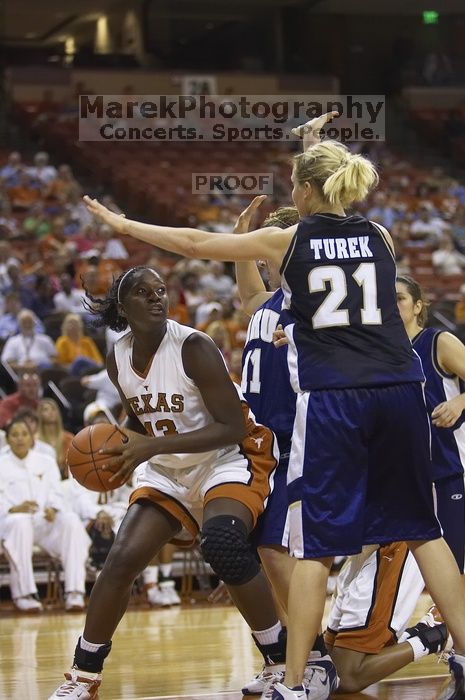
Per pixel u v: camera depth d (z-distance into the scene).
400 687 7.54
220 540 6.70
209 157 33.53
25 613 13.11
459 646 6.47
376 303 6.59
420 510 6.57
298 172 6.88
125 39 44.12
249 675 8.33
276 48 43.84
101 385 17.48
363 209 31.55
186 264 24.70
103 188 32.81
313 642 6.41
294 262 6.62
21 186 29.61
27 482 13.76
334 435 6.39
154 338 6.96
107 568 6.98
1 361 18.58
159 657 9.34
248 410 7.18
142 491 7.18
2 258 23.03
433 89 41.88
